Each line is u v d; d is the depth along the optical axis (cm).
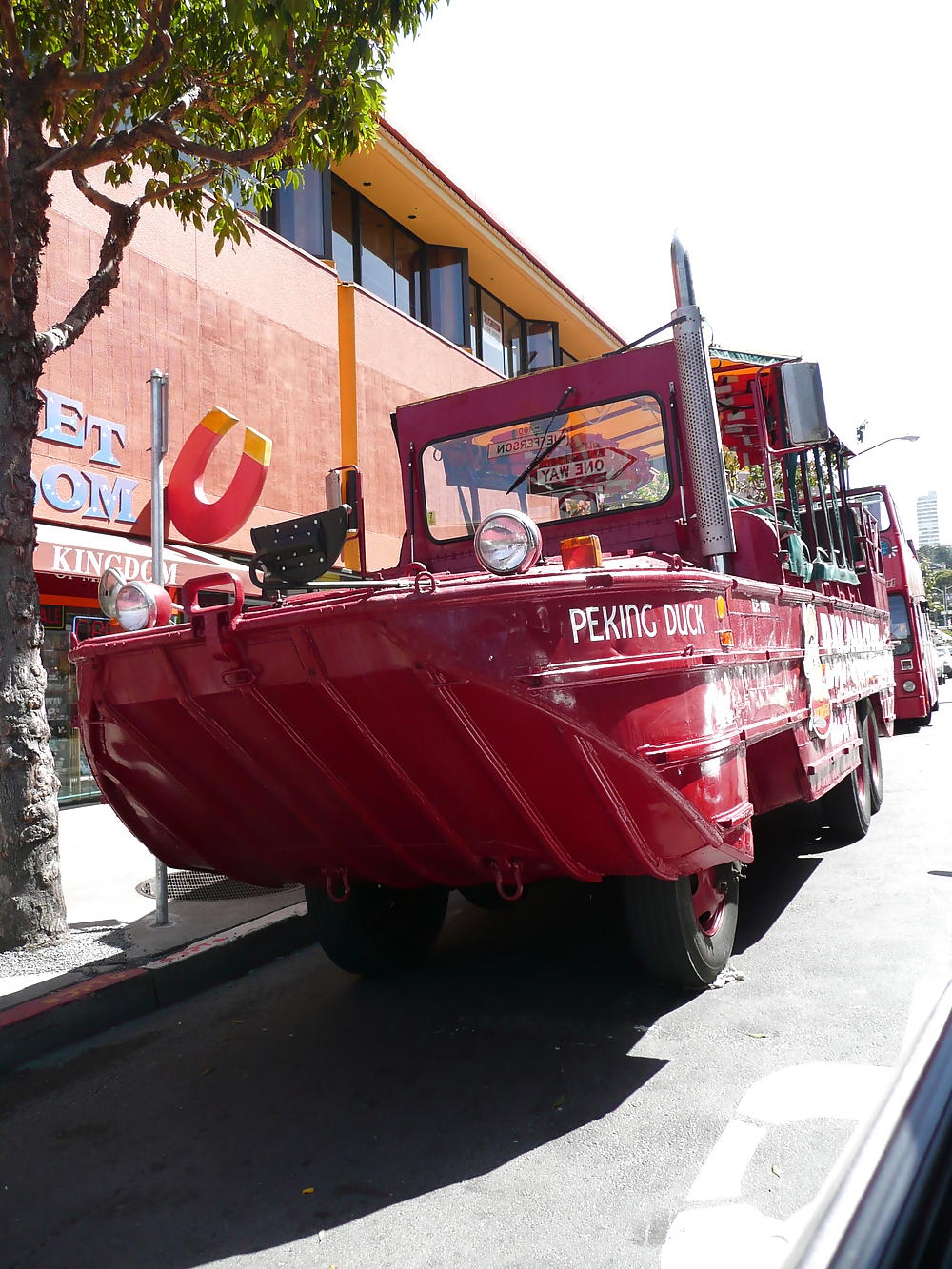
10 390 511
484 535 280
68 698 1145
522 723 277
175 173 679
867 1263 75
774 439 686
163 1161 301
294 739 308
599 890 621
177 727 327
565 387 500
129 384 1192
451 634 269
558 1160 282
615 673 290
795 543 505
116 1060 394
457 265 2005
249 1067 374
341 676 280
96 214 1153
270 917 547
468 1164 284
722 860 362
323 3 571
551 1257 235
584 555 306
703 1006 394
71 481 1103
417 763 298
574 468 494
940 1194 84
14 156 535
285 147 634
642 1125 299
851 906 527
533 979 452
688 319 445
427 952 502
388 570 422
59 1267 247
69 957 482
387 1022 410
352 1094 341
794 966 435
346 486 429
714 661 344
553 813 300
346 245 1731
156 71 554
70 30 615
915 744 1424
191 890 626
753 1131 289
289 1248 248
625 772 293
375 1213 262
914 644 1662
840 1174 90
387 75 622
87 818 1008
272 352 1437
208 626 293
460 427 535
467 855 337
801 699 491
